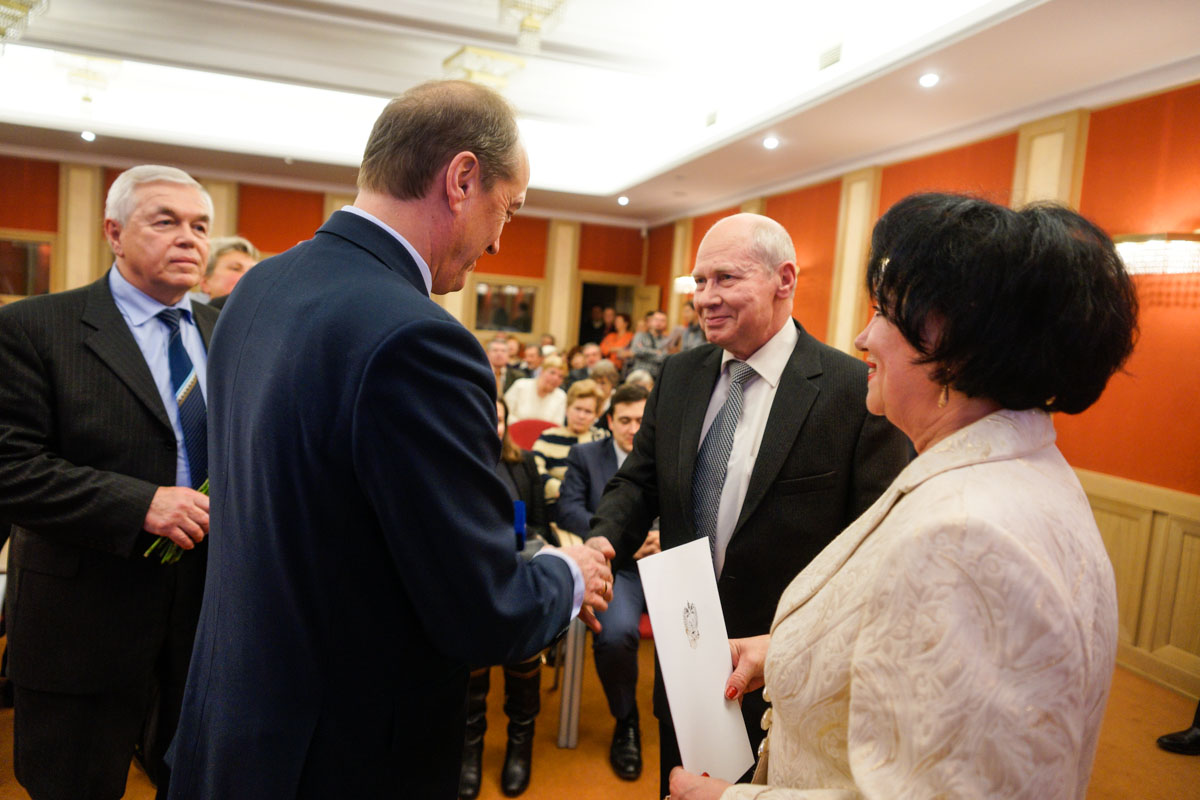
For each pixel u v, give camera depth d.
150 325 1.60
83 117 7.38
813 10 4.63
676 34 5.03
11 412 1.39
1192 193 3.58
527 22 4.52
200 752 0.86
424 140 0.87
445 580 0.78
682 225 9.61
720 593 1.35
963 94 4.43
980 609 0.53
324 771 0.81
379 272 0.83
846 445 1.31
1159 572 3.44
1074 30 3.45
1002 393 0.63
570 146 8.48
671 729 1.46
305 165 8.48
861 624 0.60
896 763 0.54
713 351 1.52
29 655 1.45
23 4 4.33
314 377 0.77
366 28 4.85
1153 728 2.90
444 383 0.77
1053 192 4.33
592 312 11.42
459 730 0.93
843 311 6.30
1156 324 3.56
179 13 4.81
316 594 0.79
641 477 1.58
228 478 0.87
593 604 1.02
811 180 6.77
